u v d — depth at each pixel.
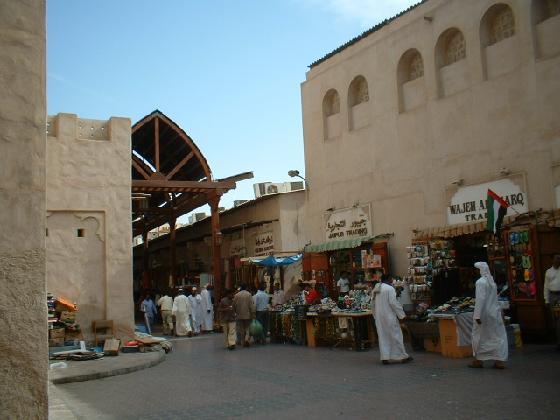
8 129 4.89
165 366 12.09
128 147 16.09
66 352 12.72
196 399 8.15
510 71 13.91
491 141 14.27
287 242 23.66
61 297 14.82
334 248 18.80
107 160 15.77
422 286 14.92
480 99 14.62
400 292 14.98
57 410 7.08
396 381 8.64
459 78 15.41
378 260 17.22
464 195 14.90
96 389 9.48
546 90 13.04
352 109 19.39
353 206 18.83
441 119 15.74
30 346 4.72
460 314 10.96
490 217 13.05
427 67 16.27
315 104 21.02
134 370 11.40
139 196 20.23
